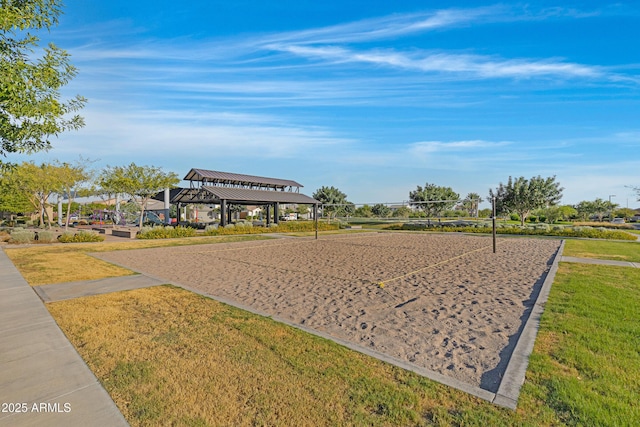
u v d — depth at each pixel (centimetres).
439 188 3341
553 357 329
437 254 1209
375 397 262
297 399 260
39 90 423
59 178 2122
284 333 400
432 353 353
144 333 401
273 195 2930
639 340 366
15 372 299
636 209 6531
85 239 1655
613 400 253
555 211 3322
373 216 4469
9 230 2091
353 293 618
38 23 411
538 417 236
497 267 906
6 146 462
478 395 265
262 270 870
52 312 483
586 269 829
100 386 276
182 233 2055
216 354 341
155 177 2441
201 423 231
